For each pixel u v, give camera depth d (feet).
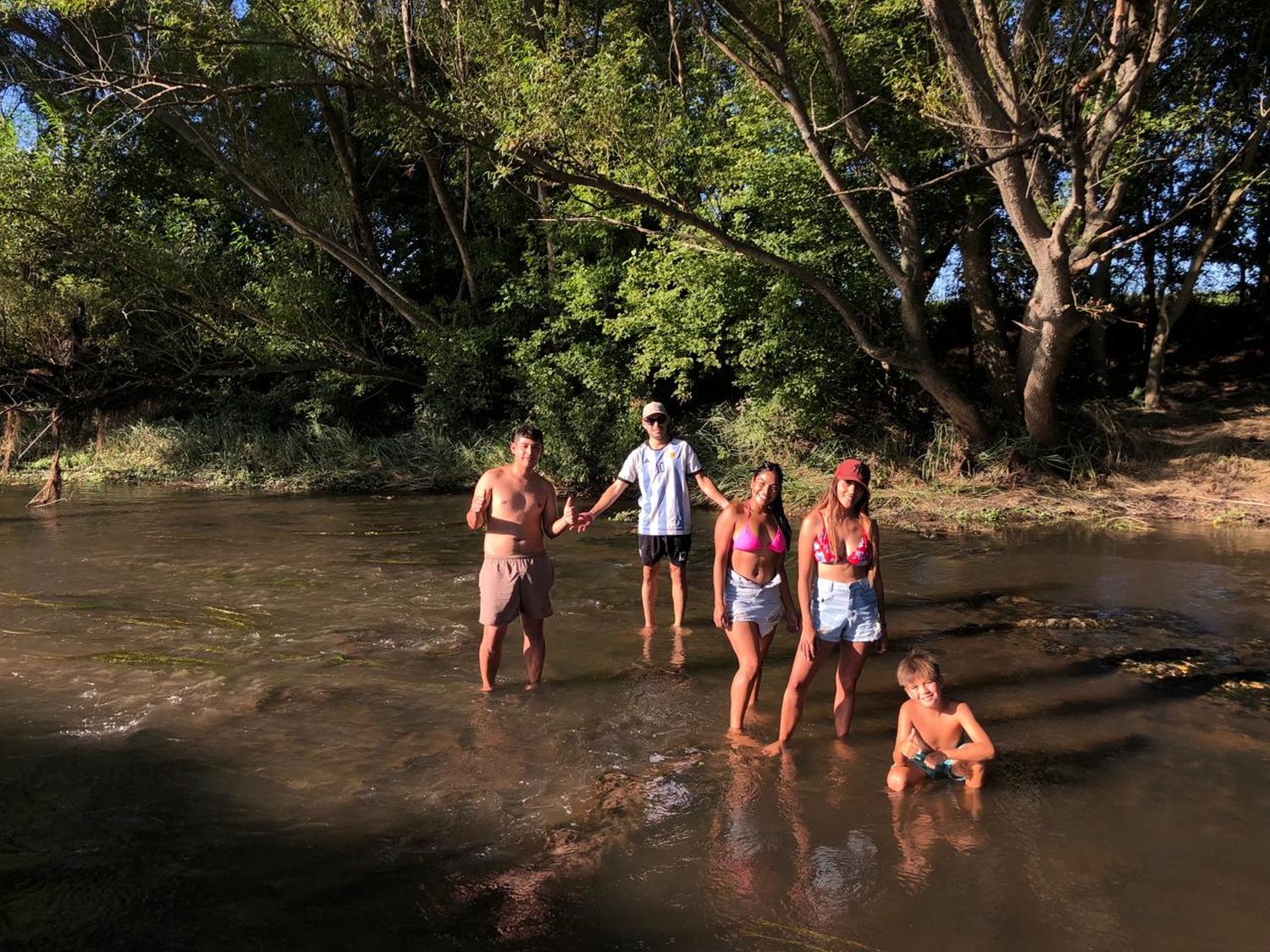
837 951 9.75
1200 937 9.98
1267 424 46.93
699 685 18.89
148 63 46.37
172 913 10.51
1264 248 56.44
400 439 64.13
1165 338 51.57
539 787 14.01
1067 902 10.69
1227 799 13.43
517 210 62.64
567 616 24.75
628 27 46.96
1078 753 15.20
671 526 23.09
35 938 9.98
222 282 60.95
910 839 12.26
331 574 30.22
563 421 54.29
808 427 51.08
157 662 20.29
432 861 11.76
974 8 34.42
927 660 14.28
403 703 17.78
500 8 38.86
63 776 14.26
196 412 73.92
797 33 40.52
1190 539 34.83
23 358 58.90
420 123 42.45
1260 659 20.12
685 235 43.96
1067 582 27.84
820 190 44.39
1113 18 30.73
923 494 43.86
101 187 60.13
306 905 10.68
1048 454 45.85
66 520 43.55
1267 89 46.42
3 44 55.47
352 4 39.52
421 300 72.59
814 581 15.90
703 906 10.66
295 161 59.26
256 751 15.33
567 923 10.32
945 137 43.19
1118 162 38.68
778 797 13.62
